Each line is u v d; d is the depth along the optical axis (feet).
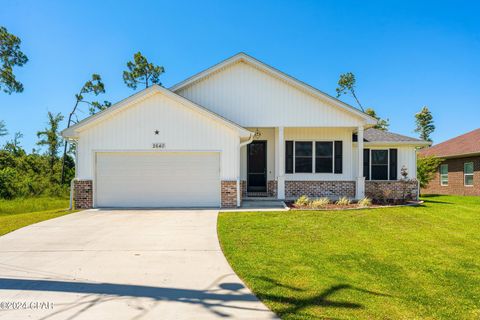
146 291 15.60
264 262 19.84
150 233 28.04
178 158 44.19
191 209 41.83
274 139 54.29
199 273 18.06
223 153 44.01
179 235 27.22
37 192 78.13
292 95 50.34
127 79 99.81
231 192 43.78
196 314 13.28
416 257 21.27
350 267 19.08
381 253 22.08
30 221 34.09
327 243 24.57
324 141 54.60
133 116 44.01
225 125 43.98
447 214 38.17
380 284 16.52
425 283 16.76
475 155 67.97
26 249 23.16
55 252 22.38
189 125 44.04
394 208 41.88
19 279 17.24
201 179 44.11
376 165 56.65
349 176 54.34
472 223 33.01
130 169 44.14
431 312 13.51
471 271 18.71
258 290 15.56
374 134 61.67
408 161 56.44
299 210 39.81
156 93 43.70
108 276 17.65
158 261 20.25
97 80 105.70
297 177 54.29
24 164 97.25
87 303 14.30
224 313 13.35
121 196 44.11
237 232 27.99
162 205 44.06
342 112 50.08
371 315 13.14
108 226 31.14
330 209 40.55
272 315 13.16
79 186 43.88
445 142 90.12
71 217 36.50
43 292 15.51
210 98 50.37
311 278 17.17
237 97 50.39
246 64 50.52
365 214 37.09
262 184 54.39
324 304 14.10
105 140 43.93
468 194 70.49
